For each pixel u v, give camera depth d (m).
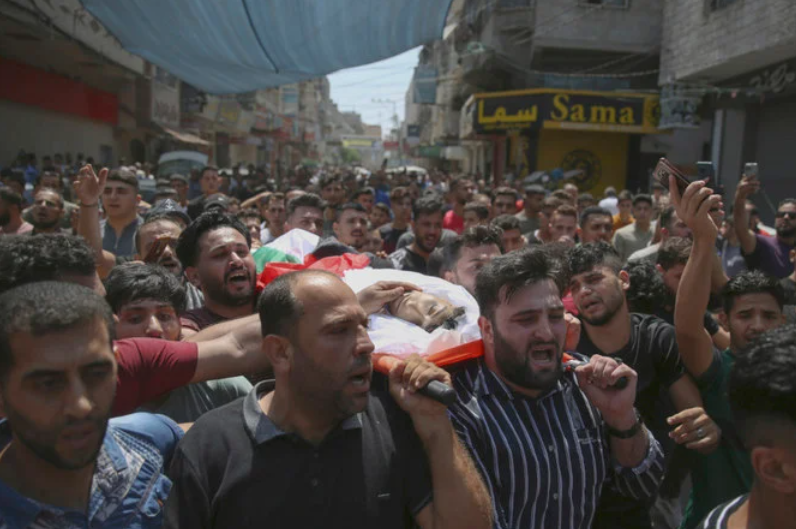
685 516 2.72
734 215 5.31
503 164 24.59
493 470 2.02
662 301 3.42
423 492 1.66
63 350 1.36
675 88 14.58
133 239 4.99
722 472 2.56
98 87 18.42
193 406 2.34
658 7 18.28
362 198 8.55
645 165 20.61
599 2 18.38
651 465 2.07
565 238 5.67
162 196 6.92
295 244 3.85
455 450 1.67
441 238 5.34
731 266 5.84
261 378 2.52
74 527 1.52
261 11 5.28
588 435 2.10
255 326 2.14
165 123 22.23
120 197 4.93
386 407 1.76
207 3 5.29
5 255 2.12
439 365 2.03
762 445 1.35
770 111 13.09
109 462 1.63
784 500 1.35
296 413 1.62
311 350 1.55
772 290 2.77
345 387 1.57
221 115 29.44
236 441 1.60
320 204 5.28
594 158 20.11
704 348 2.67
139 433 1.75
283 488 1.55
